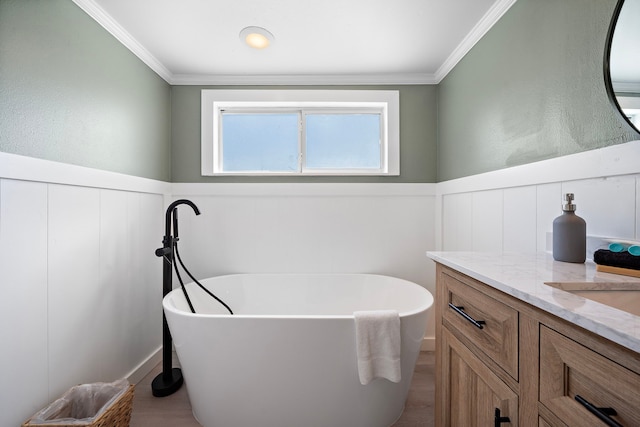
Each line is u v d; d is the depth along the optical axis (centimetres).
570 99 104
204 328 126
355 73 208
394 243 216
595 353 45
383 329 122
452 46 175
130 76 169
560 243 91
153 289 190
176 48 176
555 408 52
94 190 141
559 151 109
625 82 84
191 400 140
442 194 205
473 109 167
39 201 113
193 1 137
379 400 130
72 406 121
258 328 124
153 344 189
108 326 150
